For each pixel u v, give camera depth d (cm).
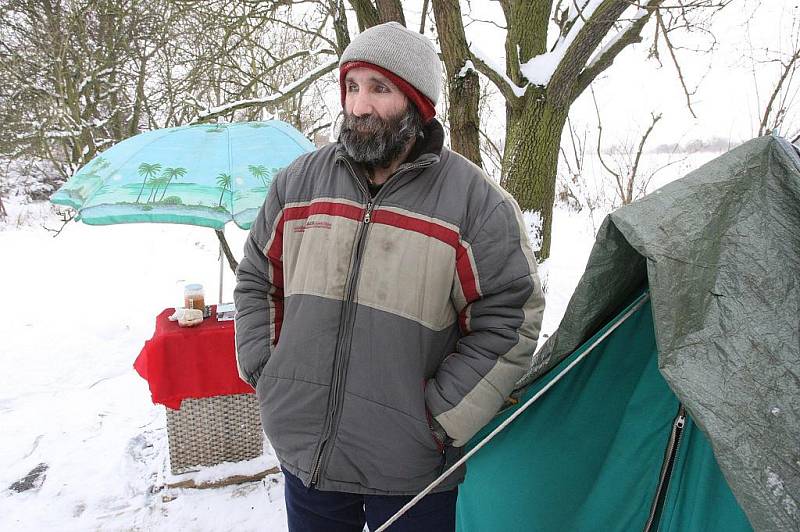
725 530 118
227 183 242
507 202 132
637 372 143
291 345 131
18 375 418
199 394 253
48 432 325
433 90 128
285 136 286
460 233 127
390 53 122
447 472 129
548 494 153
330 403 127
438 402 127
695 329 101
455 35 279
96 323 530
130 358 458
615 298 128
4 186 1317
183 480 264
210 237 991
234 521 246
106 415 346
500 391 129
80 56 847
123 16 813
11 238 968
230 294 656
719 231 104
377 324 125
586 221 1007
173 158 252
